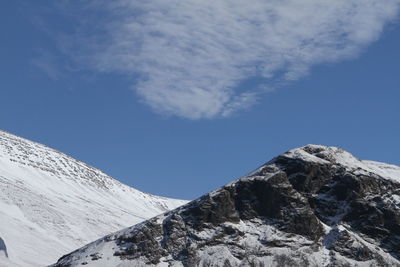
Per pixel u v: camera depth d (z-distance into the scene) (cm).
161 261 12512
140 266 12288
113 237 13438
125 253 12706
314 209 13862
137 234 13100
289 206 13562
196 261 12381
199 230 13112
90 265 12450
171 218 13400
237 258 12488
